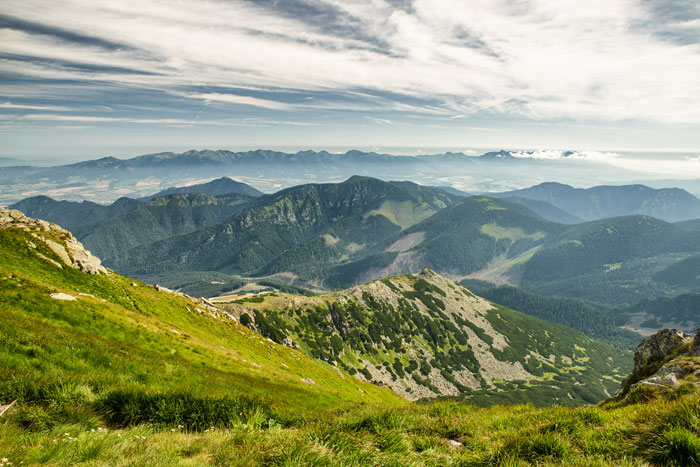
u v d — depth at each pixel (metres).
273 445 8.85
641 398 17.06
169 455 8.23
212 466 8.00
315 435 9.56
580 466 8.17
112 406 11.68
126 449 8.47
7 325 18.31
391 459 8.66
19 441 8.24
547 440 9.31
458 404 15.89
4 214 65.19
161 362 27.14
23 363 15.10
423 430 11.88
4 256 52.03
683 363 19.36
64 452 8.00
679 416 9.66
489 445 10.14
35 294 30.70
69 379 12.38
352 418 12.27
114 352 22.80
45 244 60.94
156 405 11.80
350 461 8.29
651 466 8.23
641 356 29.47
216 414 12.06
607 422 11.09
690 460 8.05
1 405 10.15
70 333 23.06
